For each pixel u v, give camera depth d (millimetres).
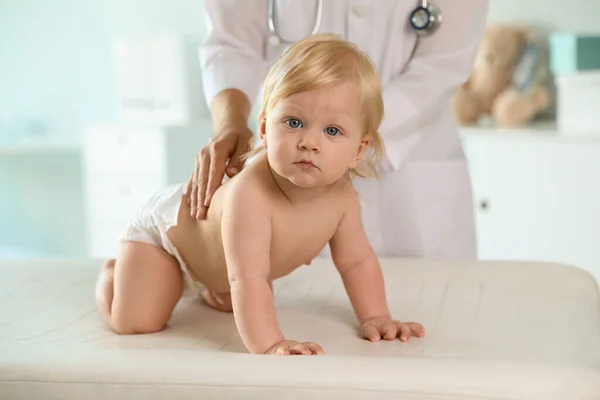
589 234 3018
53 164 4938
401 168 1732
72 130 4902
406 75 1667
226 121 1396
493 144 3232
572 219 3055
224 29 1734
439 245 1774
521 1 3623
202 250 1222
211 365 958
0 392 990
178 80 4090
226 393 923
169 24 4465
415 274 1503
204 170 1248
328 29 1699
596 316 1300
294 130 1046
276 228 1145
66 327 1268
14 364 1006
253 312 1096
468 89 3555
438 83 1653
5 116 5109
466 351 1119
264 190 1130
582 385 890
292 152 1040
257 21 1764
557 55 3232
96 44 4746
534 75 3484
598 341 1165
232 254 1117
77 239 4902
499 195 3244
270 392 912
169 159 3861
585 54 3162
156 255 1243
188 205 1231
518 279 1458
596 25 3439
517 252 3223
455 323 1265
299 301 1398
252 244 1111
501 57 3479
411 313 1323
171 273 1252
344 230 1235
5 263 1622
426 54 1706
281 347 1056
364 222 1746
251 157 1262
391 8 1681
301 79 1038
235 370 941
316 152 1036
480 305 1347
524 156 3152
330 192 1185
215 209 1182
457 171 1792
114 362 988
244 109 1549
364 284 1247
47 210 4996
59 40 4871
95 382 964
